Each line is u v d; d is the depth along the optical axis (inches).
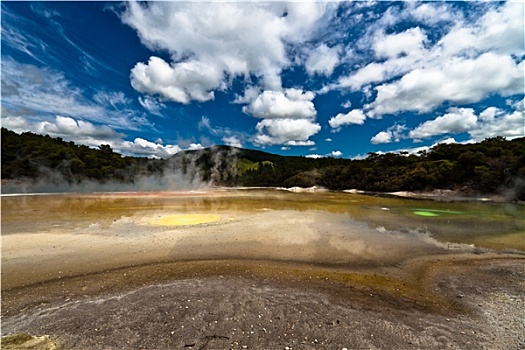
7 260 420.2
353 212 932.0
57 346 221.6
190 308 283.9
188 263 423.5
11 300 302.5
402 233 620.7
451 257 462.6
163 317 266.5
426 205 1130.7
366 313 279.1
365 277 377.4
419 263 434.0
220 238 559.2
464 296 321.4
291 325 255.4
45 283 346.3
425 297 318.3
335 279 369.1
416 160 2069.4
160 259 438.3
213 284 346.9
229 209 987.3
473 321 266.8
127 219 754.2
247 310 281.1
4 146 2007.9
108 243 512.7
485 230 650.8
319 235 596.4
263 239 556.1
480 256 468.4
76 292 322.7
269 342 230.8
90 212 869.8
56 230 608.4
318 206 1099.3
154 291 325.1
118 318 264.8
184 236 570.9
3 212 854.5
